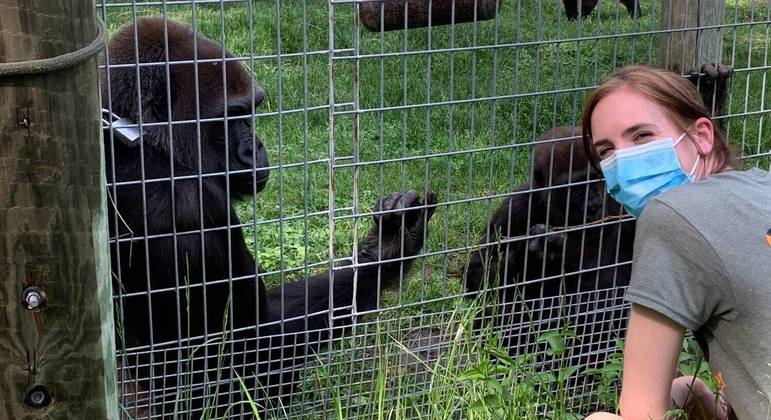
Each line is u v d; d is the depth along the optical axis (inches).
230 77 197.6
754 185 125.2
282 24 492.7
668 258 122.2
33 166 96.9
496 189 334.3
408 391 191.8
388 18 167.8
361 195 329.7
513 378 167.8
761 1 496.4
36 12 92.3
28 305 100.7
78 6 94.8
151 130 185.3
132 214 182.5
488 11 170.1
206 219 191.5
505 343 222.2
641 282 123.9
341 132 375.9
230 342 174.7
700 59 235.8
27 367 103.0
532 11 531.5
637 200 134.0
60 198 98.7
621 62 440.8
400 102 406.3
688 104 132.8
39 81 94.4
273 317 214.2
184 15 475.8
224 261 194.5
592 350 218.7
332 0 154.2
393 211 181.5
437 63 448.8
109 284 107.0
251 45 154.3
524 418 160.4
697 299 121.3
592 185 241.6
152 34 188.2
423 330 238.8
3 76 92.7
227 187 164.7
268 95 402.0
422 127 382.0
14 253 99.0
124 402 175.5
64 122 96.7
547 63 446.0
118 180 180.7
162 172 185.9
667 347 124.3
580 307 231.0
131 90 182.4
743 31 459.8
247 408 198.7
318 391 189.8
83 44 96.0
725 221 119.8
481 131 380.5
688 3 231.8
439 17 169.8
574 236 246.2
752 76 406.9
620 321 213.5
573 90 185.3
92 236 101.5
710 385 167.6
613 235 243.0
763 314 117.6
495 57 174.6
